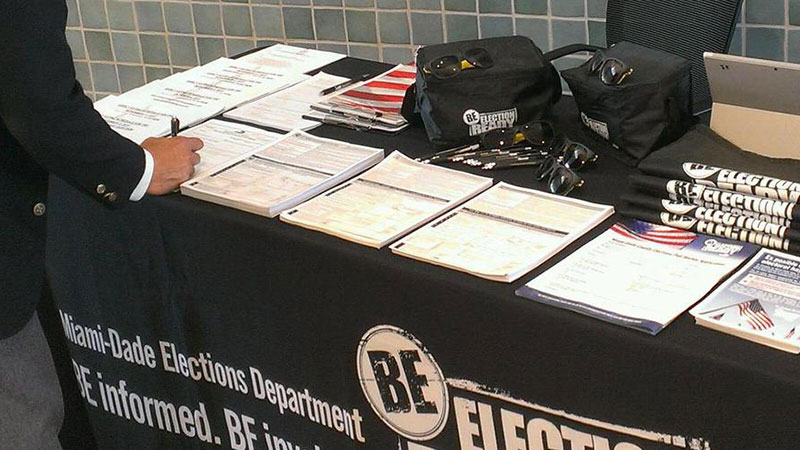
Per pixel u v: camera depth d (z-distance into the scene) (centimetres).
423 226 171
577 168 183
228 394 205
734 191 155
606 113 184
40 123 159
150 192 190
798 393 124
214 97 235
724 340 134
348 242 170
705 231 158
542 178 182
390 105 218
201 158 204
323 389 186
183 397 214
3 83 155
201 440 216
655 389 139
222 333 198
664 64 180
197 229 189
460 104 195
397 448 179
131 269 207
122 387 226
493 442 164
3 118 162
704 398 134
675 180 161
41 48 154
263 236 179
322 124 220
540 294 148
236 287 189
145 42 365
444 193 181
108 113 229
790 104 160
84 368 232
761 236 153
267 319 188
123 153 174
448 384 165
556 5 290
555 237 162
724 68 165
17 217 173
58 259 221
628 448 146
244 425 206
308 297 178
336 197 184
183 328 204
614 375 142
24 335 182
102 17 366
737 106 168
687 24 229
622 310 142
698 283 146
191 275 196
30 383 184
